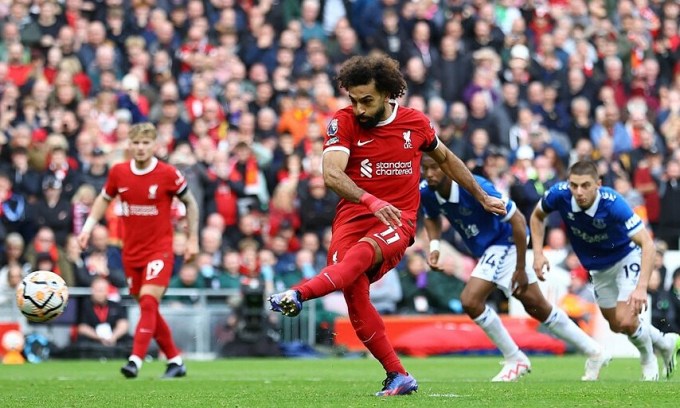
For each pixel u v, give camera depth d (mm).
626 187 34781
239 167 32219
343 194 12203
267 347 28438
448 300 30859
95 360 27391
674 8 44281
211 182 31375
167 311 28188
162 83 34781
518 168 33031
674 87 42875
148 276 19594
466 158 33812
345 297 12625
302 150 33438
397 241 12438
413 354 28422
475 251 18484
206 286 28922
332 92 36625
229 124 34312
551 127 37594
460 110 34938
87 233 19938
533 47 41031
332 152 12422
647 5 43969
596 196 17391
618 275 18125
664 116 40156
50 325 27516
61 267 28438
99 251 28875
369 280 12562
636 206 34781
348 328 29453
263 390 14930
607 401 12211
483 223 18109
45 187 29875
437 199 18000
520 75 38094
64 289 15523
